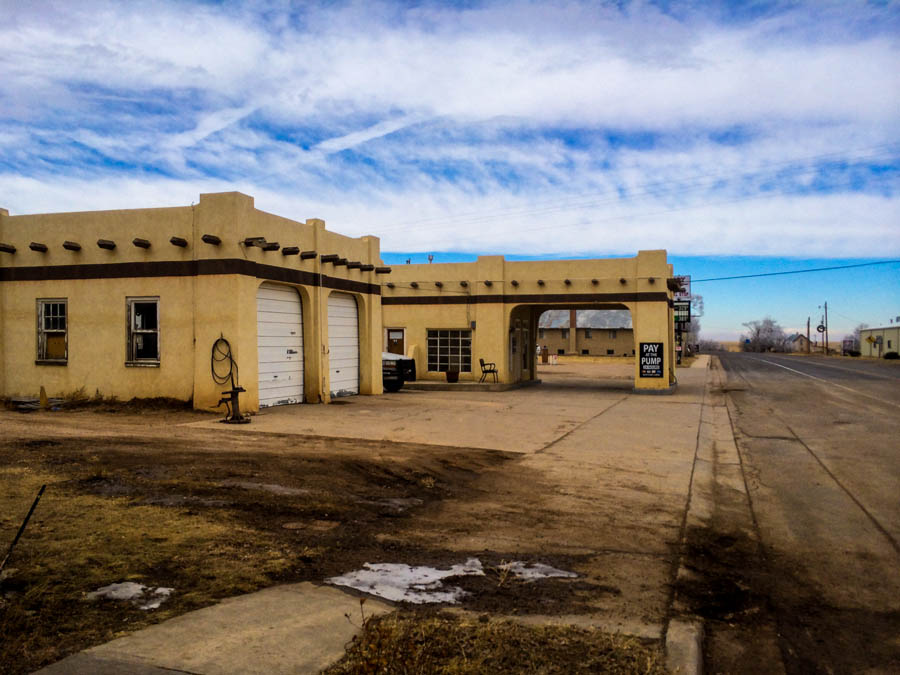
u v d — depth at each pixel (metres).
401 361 24.31
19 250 16.33
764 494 8.91
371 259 21.19
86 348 15.80
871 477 9.99
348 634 4.04
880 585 5.50
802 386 29.58
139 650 3.69
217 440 11.07
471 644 3.93
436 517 7.18
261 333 16.25
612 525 7.05
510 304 27.39
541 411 17.95
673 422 16.09
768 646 4.34
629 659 3.83
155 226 15.30
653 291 25.23
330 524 6.62
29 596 4.38
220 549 5.59
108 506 6.63
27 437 10.24
